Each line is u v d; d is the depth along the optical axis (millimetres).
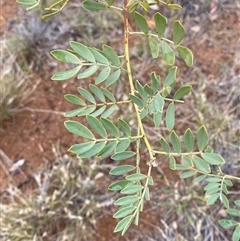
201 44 657
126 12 252
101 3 250
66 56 241
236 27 664
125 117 592
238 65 638
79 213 564
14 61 644
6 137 617
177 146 244
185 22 665
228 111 609
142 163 584
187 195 567
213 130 587
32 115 628
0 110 607
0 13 688
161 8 663
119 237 564
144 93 229
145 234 562
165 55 224
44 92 639
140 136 242
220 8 671
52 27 665
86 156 235
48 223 560
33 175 595
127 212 229
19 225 558
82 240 558
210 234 550
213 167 557
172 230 555
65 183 570
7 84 617
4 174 599
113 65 250
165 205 567
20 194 583
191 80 629
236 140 584
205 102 609
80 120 610
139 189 232
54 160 604
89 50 245
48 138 616
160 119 231
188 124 599
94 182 577
